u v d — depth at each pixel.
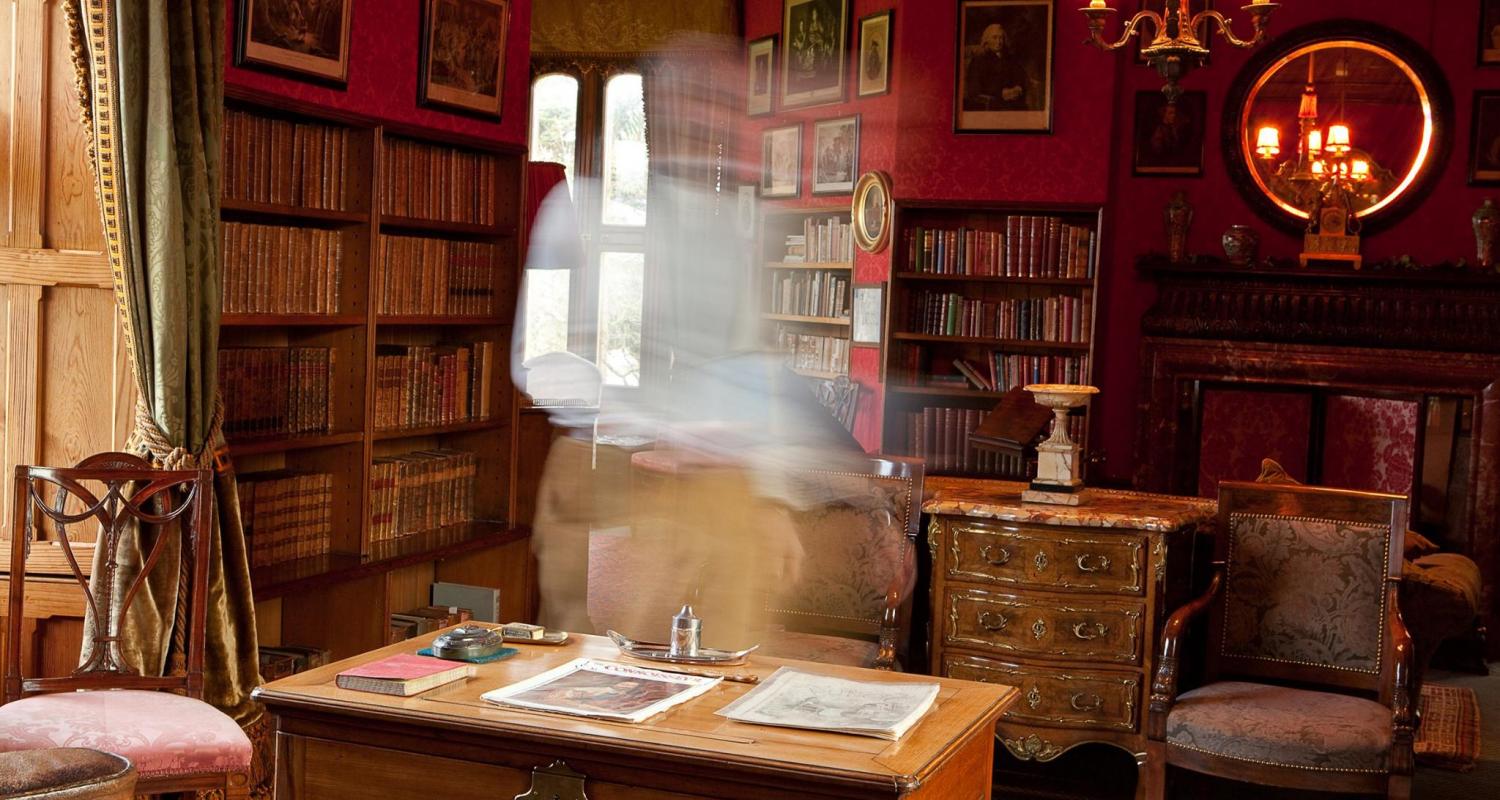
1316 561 4.41
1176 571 4.71
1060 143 8.86
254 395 4.92
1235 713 4.12
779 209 10.40
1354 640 4.35
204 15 4.24
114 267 4.15
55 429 4.36
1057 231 8.84
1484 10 8.43
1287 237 8.83
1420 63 8.53
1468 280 8.02
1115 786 5.02
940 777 2.61
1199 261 8.54
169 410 4.21
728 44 10.95
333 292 5.24
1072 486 4.84
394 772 2.72
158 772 3.29
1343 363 8.32
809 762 2.41
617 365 11.91
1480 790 5.25
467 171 6.04
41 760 2.97
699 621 3.24
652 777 2.52
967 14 8.97
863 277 9.47
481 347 6.19
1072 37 8.84
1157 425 8.75
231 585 4.45
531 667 3.08
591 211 11.72
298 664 4.91
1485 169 8.47
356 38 5.21
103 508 3.73
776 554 4.88
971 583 4.80
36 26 4.27
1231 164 8.88
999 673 4.76
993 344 9.23
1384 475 8.41
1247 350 8.52
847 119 9.65
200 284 4.31
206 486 3.83
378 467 5.57
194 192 4.25
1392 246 8.64
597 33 11.34
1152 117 8.98
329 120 5.17
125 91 4.07
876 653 4.50
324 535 5.34
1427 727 6.10
